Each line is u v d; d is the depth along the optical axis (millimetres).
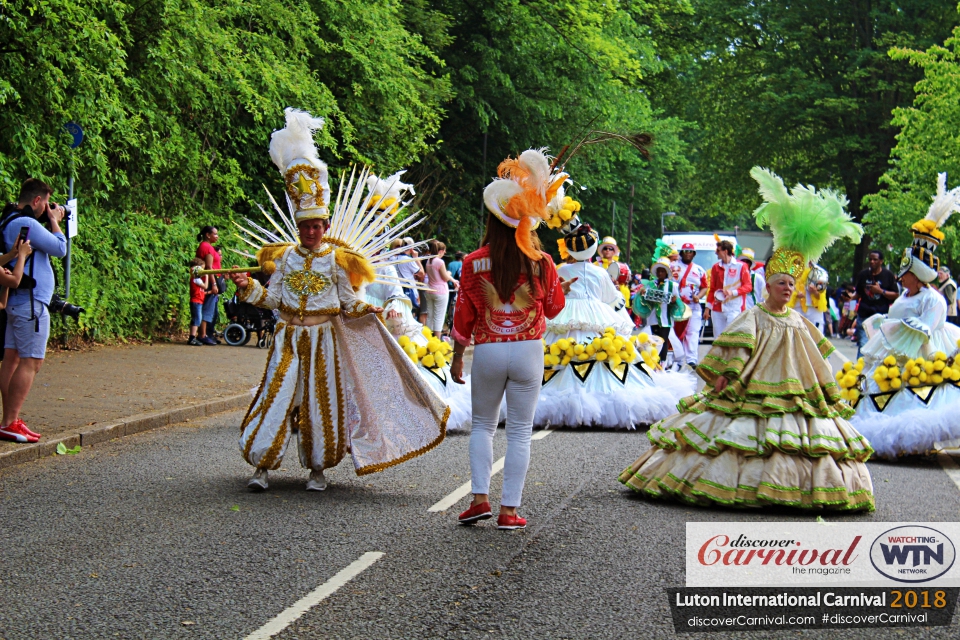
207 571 4961
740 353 6461
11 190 13297
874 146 39531
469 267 5863
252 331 18031
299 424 6836
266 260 6988
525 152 5816
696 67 45438
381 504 6465
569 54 29453
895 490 7133
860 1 40688
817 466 6293
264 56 19422
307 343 6859
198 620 4281
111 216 16328
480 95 28734
